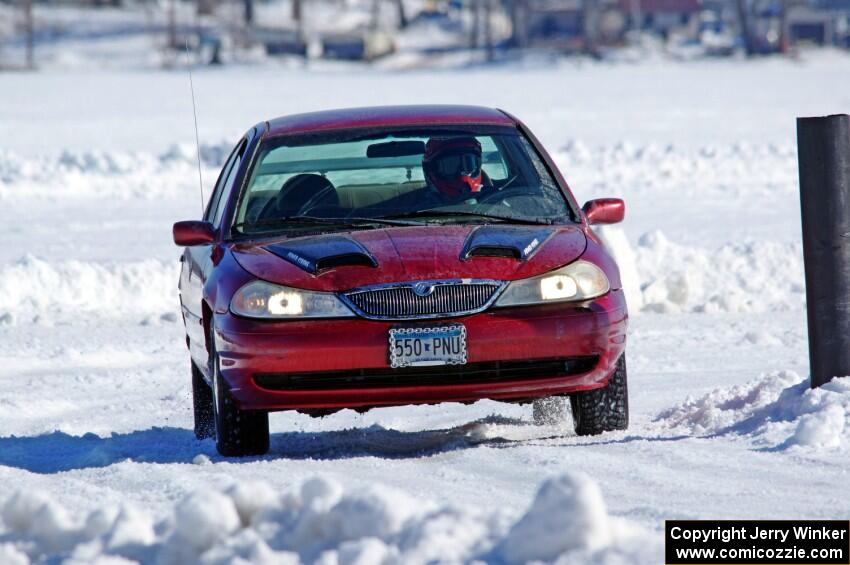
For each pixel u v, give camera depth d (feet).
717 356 102.37
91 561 37.96
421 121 77.00
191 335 77.41
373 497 37.76
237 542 37.40
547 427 72.74
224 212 72.49
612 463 56.70
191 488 55.06
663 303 133.69
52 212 240.12
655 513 46.50
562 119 450.30
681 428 67.31
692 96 602.03
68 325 132.57
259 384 62.69
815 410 61.87
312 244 66.44
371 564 34.63
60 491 57.11
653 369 96.48
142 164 293.84
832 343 64.49
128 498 54.24
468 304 62.39
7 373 104.99
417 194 71.92
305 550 37.45
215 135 403.95
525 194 72.43
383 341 61.57
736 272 151.64
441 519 37.06
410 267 62.90
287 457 64.75
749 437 60.49
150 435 76.38
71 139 396.37
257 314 62.59
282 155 74.54
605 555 34.22
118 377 101.19
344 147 74.43
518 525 35.12
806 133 64.13
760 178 277.85
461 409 83.35
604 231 134.92
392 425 77.82
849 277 64.39
